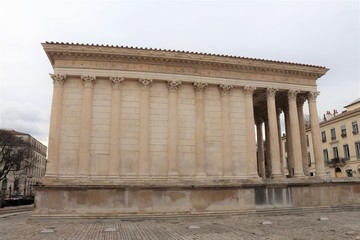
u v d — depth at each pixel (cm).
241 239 1744
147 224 2544
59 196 2786
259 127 4725
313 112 3750
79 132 3072
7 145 6700
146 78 3250
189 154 3266
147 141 3144
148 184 2922
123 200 2856
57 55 3141
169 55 3294
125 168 3083
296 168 3556
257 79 3588
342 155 6544
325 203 3378
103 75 3177
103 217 2770
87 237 1892
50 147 2958
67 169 2984
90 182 2920
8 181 10331
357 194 3550
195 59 3353
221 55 3416
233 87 3519
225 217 2939
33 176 11756
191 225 2370
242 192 3098
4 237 1916
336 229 2055
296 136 3619
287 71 3684
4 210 4488
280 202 3203
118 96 3169
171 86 3300
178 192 2962
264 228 2180
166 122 3269
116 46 3173
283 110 4200
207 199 3006
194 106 3375
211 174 3278
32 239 1833
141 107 3200
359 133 6106
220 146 3366
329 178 3553
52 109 3038
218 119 3422
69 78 3159
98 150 3070
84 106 3086
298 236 1812
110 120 3138
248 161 3388
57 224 2584
